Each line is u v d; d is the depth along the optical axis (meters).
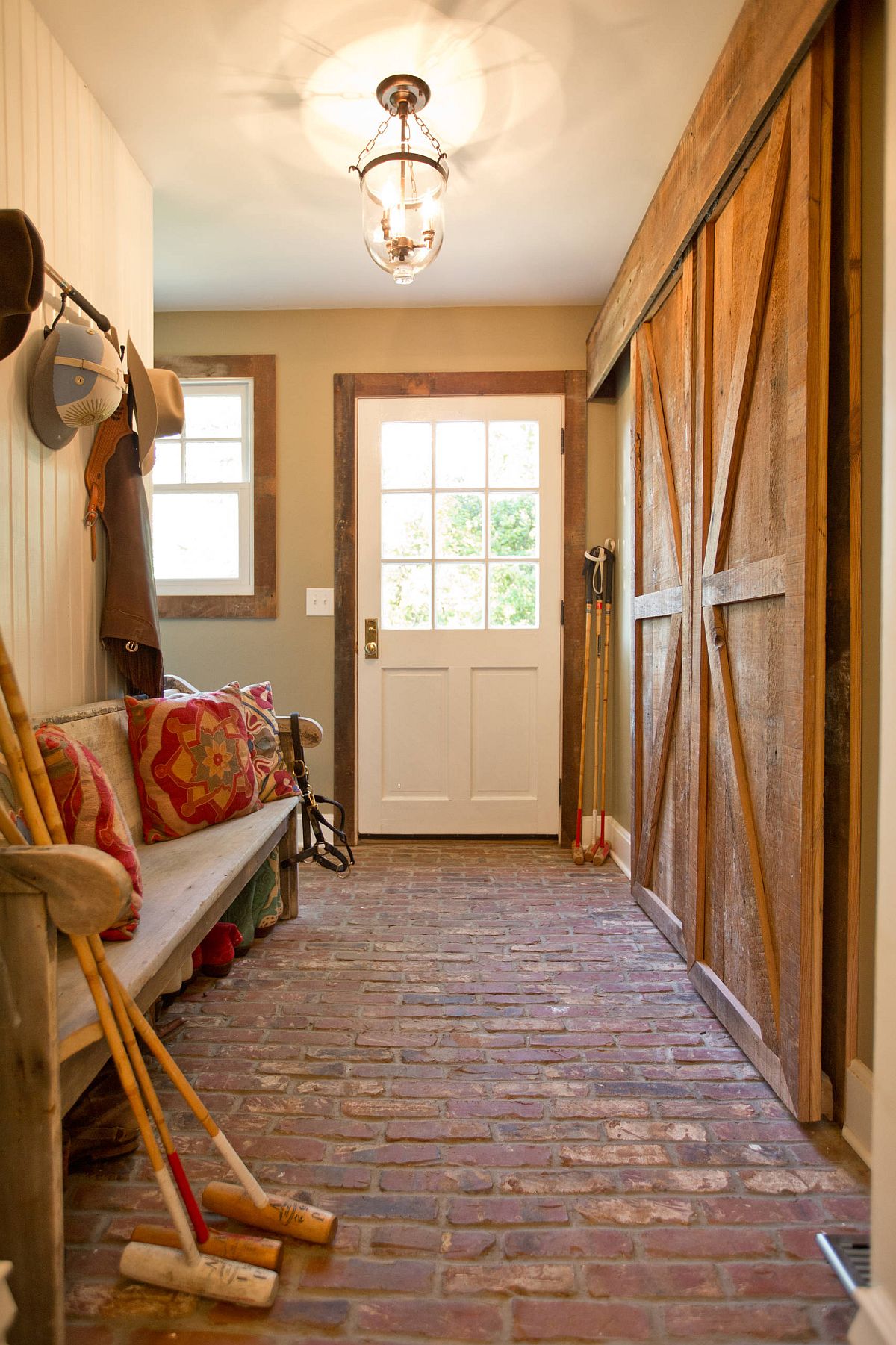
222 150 2.30
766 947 1.62
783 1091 1.52
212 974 2.08
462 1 1.74
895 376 0.97
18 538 1.72
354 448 3.52
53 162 1.86
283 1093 1.55
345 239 2.84
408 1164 1.35
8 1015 0.96
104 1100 1.40
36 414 1.75
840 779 1.46
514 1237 1.19
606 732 3.47
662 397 2.49
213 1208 1.22
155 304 3.44
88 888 0.94
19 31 1.71
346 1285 1.10
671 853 2.36
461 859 3.30
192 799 2.00
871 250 1.38
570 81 2.01
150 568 2.17
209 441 3.54
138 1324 1.04
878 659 1.36
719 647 1.90
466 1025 1.83
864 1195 1.28
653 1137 1.42
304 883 2.95
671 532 2.36
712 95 1.86
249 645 3.55
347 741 3.53
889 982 0.94
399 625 3.55
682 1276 1.12
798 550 1.45
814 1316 1.06
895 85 0.95
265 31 1.83
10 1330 0.97
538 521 3.51
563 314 3.49
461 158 2.34
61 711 1.77
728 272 1.87
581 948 2.31
